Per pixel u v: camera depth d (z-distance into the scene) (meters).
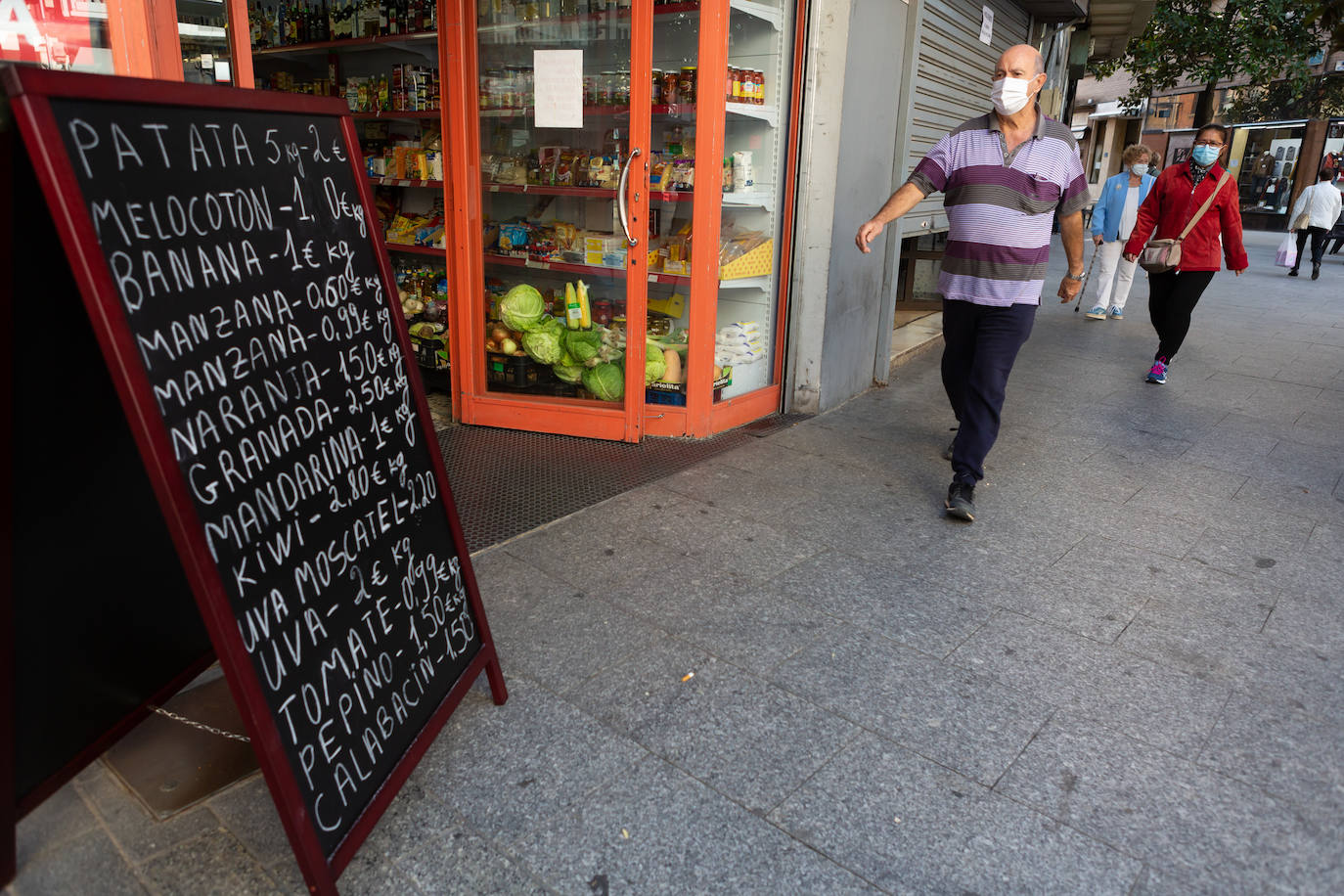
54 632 1.80
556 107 4.27
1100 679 2.57
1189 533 3.63
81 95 1.33
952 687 2.51
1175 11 14.67
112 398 1.83
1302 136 21.30
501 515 3.63
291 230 1.77
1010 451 4.63
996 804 2.05
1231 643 2.79
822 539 3.47
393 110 5.24
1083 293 10.60
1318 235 12.27
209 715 2.32
